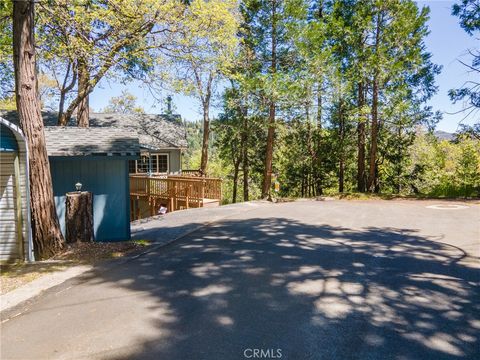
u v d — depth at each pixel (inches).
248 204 605.0
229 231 345.1
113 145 339.3
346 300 168.7
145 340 133.6
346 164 999.6
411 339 131.6
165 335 137.3
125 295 179.9
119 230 346.0
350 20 725.3
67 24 419.5
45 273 218.7
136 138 370.3
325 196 694.5
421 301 166.4
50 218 263.0
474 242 279.7
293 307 161.5
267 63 720.3
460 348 125.0
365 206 526.9
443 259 234.5
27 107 251.8
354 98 811.4
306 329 140.4
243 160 1020.5
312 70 669.3
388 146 881.5
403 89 685.9
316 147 910.4
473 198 591.5
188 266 227.9
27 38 248.1
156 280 202.1
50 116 791.7
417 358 119.0
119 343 131.8
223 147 1005.8
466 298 169.0
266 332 138.5
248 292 180.5
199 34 464.4
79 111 601.3
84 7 440.1
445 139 1239.5
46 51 471.5
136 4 426.0
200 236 325.1
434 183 1058.1
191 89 527.2
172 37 472.1
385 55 688.4
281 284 191.6
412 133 859.4
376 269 216.1
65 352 126.2
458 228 338.3
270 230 343.9
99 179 344.2
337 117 856.9
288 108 718.5
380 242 287.0
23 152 251.8
